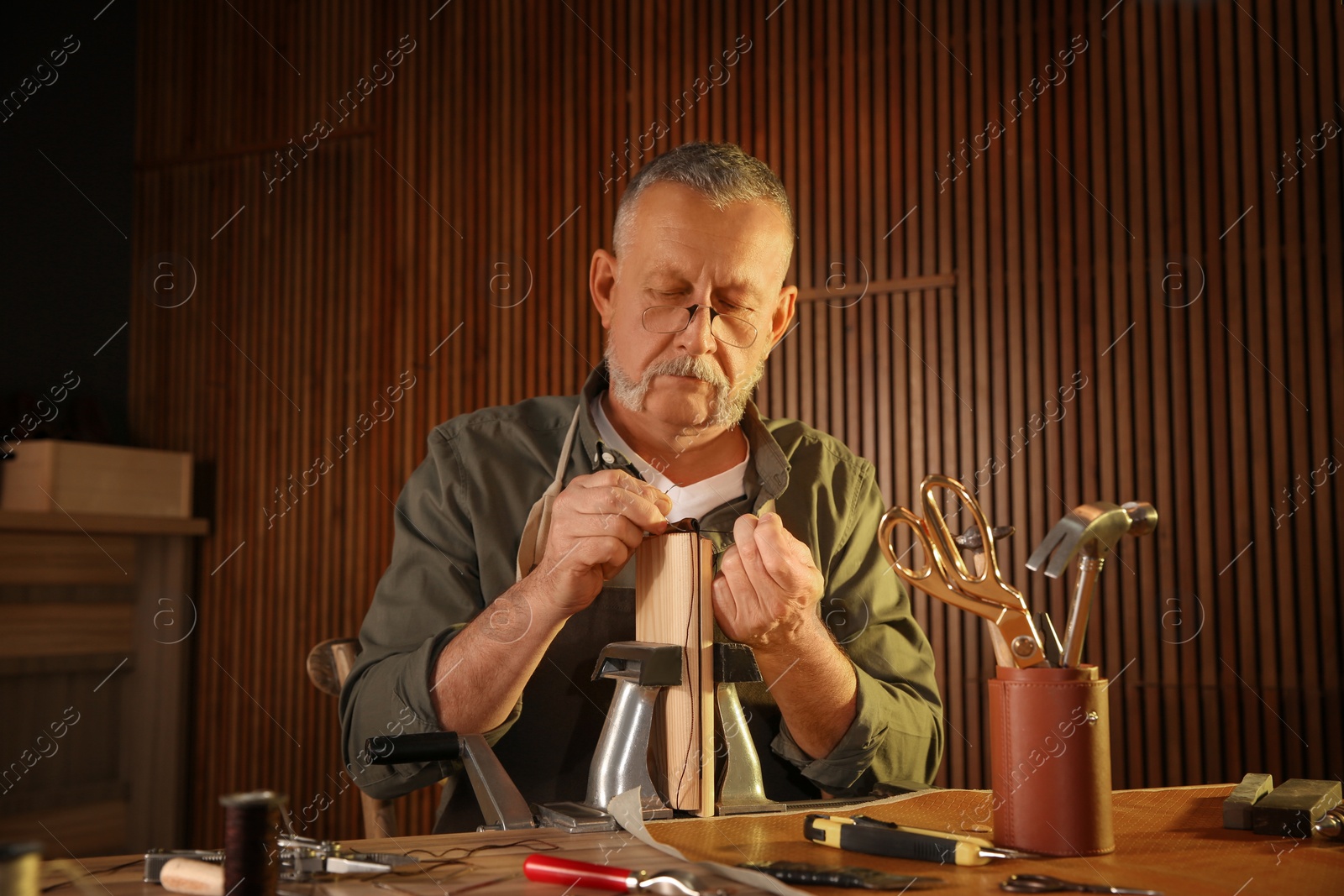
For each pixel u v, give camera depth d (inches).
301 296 157.2
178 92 163.8
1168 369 125.8
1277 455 120.9
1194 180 125.6
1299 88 122.6
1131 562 125.0
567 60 149.5
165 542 144.3
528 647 40.8
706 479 53.0
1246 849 29.0
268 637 153.1
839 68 139.9
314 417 155.0
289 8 160.4
